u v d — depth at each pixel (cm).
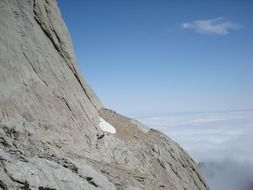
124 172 2752
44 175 1736
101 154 2848
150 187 2802
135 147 3378
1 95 2333
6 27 2720
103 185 2109
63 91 2977
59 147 2442
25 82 2611
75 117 2903
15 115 2328
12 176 1577
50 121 2588
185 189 3438
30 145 2127
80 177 1986
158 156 3512
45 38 3159
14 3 2955
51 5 3397
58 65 3136
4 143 1962
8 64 2542
